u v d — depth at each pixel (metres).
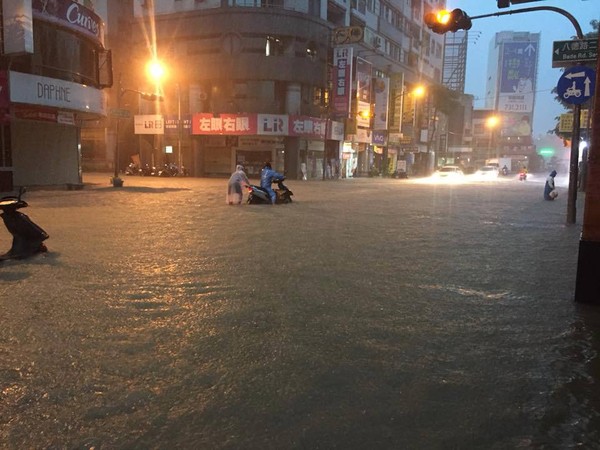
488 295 5.71
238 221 11.91
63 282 6.03
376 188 28.05
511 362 3.83
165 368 3.65
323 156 40.69
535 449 2.70
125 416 2.99
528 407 3.15
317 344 4.14
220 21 34.59
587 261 5.39
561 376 3.59
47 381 3.43
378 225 11.72
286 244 8.85
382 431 2.85
